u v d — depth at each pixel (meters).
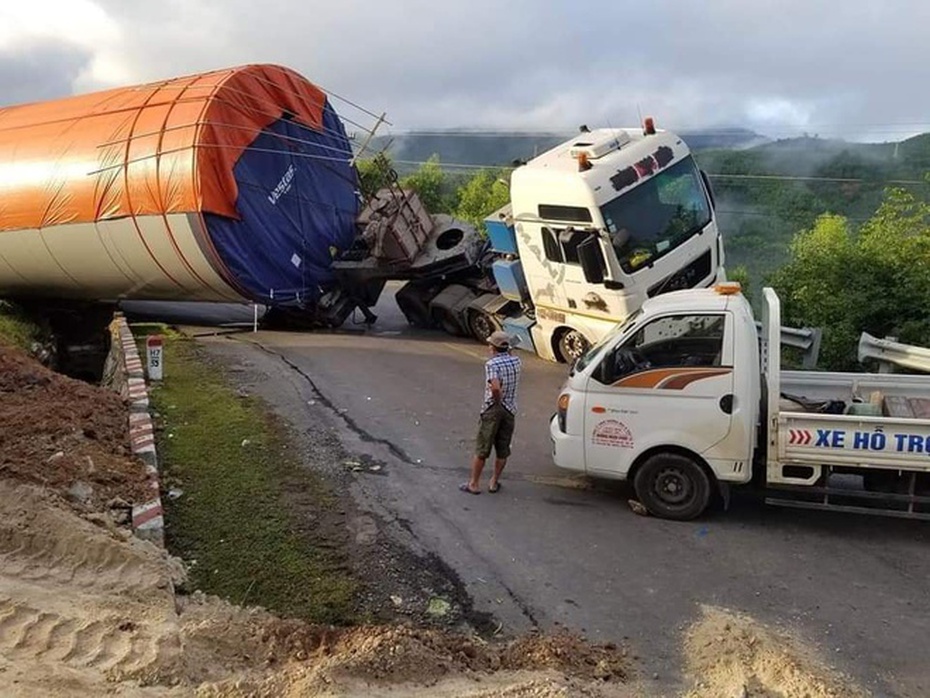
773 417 7.13
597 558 6.92
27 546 6.20
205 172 15.69
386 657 4.99
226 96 16.38
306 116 18.41
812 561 6.89
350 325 20.19
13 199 17.30
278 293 17.59
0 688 4.36
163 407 11.13
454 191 41.31
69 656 4.88
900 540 7.31
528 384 12.95
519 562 6.83
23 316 18.98
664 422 7.46
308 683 4.63
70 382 11.06
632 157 12.28
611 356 7.62
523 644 5.56
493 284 17.19
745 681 5.00
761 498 8.24
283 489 8.24
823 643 5.65
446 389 12.70
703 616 5.99
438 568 6.70
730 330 7.25
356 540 7.12
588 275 11.99
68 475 7.50
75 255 17.38
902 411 7.49
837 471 7.32
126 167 16.12
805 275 14.51
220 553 6.82
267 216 17.06
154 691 4.61
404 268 18.19
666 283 12.38
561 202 12.29
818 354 12.53
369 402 11.80
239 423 10.41
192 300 18.59
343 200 19.61
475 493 8.32
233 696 4.60
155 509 7.17
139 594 5.85
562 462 7.92
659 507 7.72
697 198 12.80
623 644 5.64
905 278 13.32
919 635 5.76
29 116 18.98
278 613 5.90
